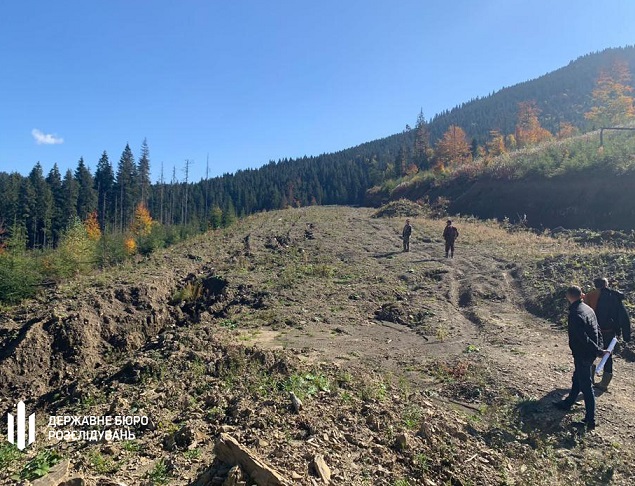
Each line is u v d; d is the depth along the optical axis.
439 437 5.42
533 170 29.66
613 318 7.02
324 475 4.32
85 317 11.74
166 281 15.34
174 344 9.12
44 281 19.77
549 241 19.47
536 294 12.43
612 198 23.30
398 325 11.12
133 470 4.63
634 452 5.25
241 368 7.44
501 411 6.27
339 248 20.30
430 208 35.56
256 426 5.37
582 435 5.61
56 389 8.82
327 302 12.80
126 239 38.91
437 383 7.40
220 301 13.80
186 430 5.30
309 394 6.36
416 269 16.19
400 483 4.42
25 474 4.71
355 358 8.52
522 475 4.85
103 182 84.06
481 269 15.68
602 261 13.16
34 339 10.57
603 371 7.03
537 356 8.43
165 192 101.12
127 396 6.96
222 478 4.07
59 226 64.75
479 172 35.88
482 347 9.11
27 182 64.88
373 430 5.46
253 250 20.53
